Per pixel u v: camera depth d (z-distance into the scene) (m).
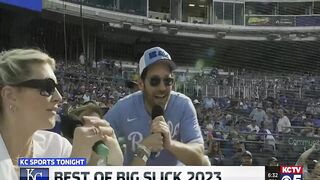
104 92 18.09
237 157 10.60
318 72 31.56
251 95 21.67
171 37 31.55
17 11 14.50
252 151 12.40
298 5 32.75
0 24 18.52
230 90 21.38
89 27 26.97
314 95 22.44
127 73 22.59
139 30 29.84
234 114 17.95
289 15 32.84
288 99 21.30
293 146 12.78
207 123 15.35
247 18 33.06
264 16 32.84
